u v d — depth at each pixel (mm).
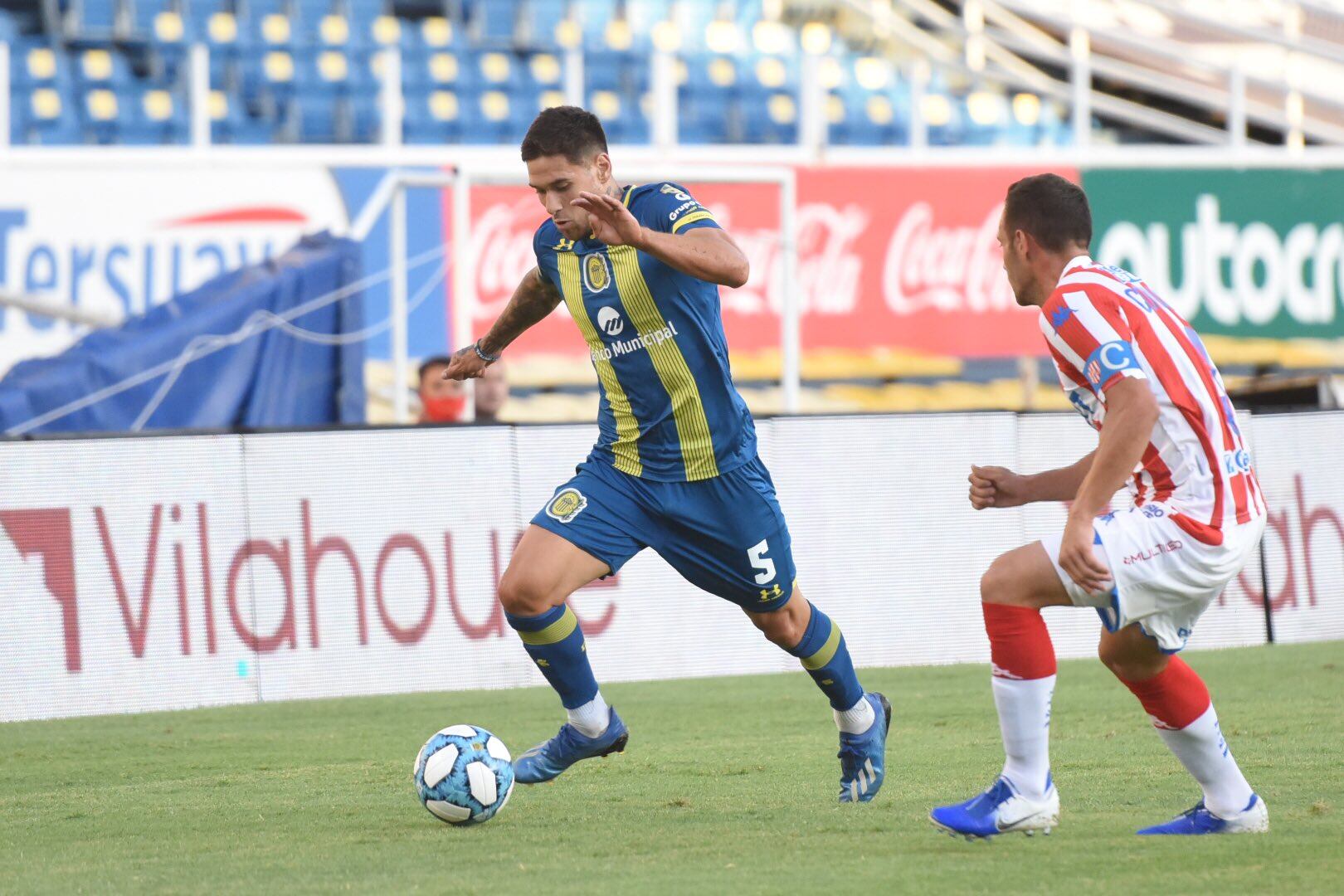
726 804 16453
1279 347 50500
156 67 63500
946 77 69125
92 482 28719
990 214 49469
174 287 44844
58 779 20234
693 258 14164
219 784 19234
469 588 30844
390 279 45812
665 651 31641
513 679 31047
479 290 46688
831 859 13039
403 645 30359
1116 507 34875
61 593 28422
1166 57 69438
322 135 62938
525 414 47219
